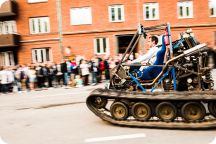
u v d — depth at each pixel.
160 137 6.92
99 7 27.39
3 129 8.48
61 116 9.59
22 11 27.94
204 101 7.25
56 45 27.84
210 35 27.78
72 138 7.24
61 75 18.80
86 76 18.28
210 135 6.91
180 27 27.58
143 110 7.68
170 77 7.80
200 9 27.52
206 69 7.56
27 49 28.17
